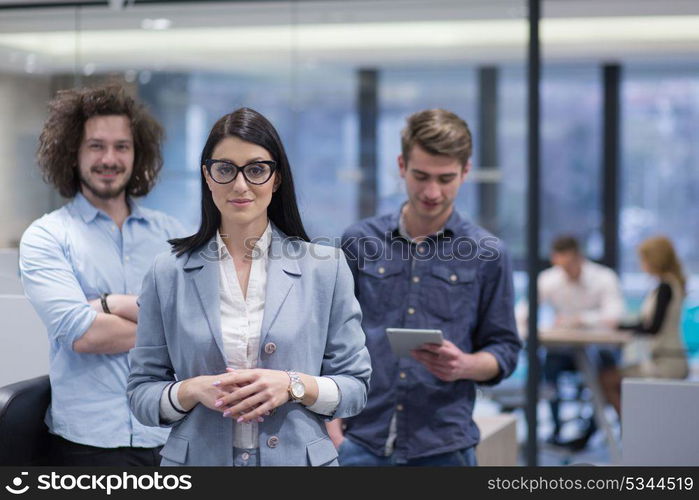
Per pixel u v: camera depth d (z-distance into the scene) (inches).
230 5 263.6
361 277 136.1
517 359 135.7
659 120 362.6
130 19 263.6
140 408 97.2
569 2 250.2
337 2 261.3
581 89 362.0
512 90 282.4
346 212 289.0
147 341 100.0
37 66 262.5
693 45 275.6
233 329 96.8
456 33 271.4
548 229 368.8
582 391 305.0
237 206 94.7
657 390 115.3
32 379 130.6
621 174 365.4
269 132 96.7
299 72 279.1
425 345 124.6
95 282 132.8
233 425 96.7
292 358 96.7
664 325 298.4
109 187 133.4
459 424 132.0
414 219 134.9
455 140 128.4
